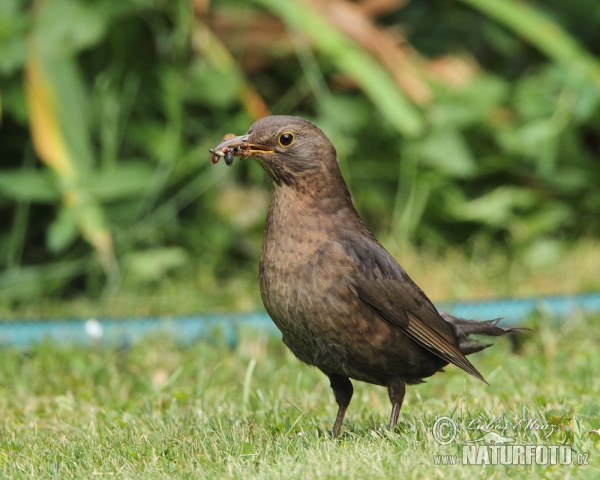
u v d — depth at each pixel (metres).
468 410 7.30
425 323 7.25
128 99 12.77
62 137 11.87
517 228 13.66
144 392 8.96
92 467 6.43
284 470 5.97
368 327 6.99
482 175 13.92
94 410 8.12
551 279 12.55
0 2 12.17
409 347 7.19
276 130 7.09
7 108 12.20
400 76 12.94
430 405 8.00
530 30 13.14
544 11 14.55
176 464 6.42
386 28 14.24
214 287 12.47
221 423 7.40
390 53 12.98
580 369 8.89
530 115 13.70
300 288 6.93
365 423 7.61
